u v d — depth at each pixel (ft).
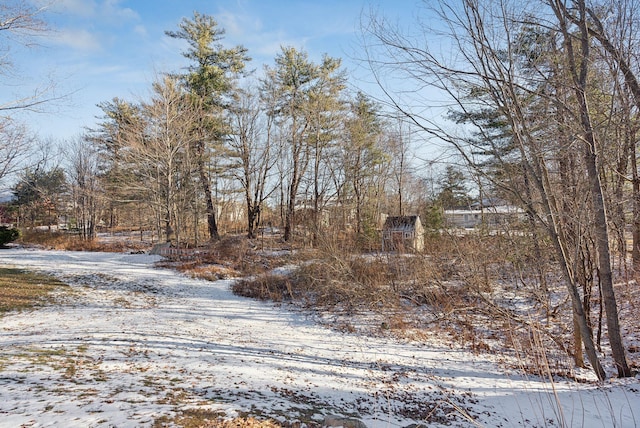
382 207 115.85
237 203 122.11
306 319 41.50
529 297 40.91
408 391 22.11
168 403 14.70
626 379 23.75
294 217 88.07
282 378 21.44
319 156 93.35
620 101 24.26
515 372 26.71
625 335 32.12
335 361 27.20
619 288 38.29
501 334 35.47
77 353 21.94
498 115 26.48
